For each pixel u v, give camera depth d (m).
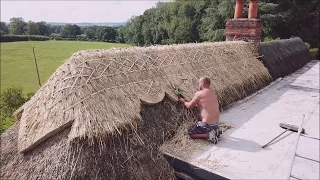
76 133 2.91
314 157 3.84
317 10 27.66
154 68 4.50
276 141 4.30
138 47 4.80
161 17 41.28
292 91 7.82
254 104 6.33
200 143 4.00
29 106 3.80
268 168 3.48
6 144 3.77
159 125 3.88
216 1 30.39
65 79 3.42
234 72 6.60
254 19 8.36
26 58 34.56
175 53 5.30
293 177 3.35
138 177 3.18
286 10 27.61
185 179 3.53
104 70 3.71
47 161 2.99
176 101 4.31
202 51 6.15
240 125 4.94
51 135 3.10
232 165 3.48
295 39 15.44
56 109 3.20
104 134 3.03
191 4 34.44
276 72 9.41
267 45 10.13
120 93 3.60
